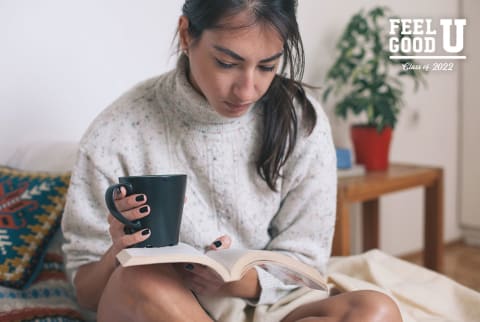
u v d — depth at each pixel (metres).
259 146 1.10
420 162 2.83
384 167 2.22
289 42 0.95
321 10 2.28
